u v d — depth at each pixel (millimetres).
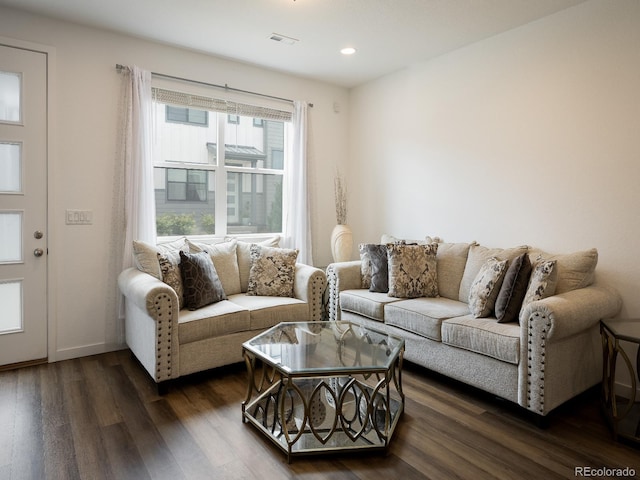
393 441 2129
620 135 2664
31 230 3072
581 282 2590
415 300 3227
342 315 3574
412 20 3090
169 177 3752
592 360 2594
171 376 2658
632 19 2586
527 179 3174
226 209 4082
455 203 3725
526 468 1908
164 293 2594
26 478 1805
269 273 3518
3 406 2447
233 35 3375
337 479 1823
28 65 3012
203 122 3916
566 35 2902
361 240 4750
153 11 2975
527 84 3148
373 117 4551
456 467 1914
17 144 3010
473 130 3549
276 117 4270
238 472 1866
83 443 2074
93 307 3332
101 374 2938
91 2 2850
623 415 2131
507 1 2787
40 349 3139
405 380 2924
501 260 2887
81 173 3238
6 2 2854
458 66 3652
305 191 4402
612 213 2717
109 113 3332
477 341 2504
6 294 3023
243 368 3123
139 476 1825
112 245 3383
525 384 2277
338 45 3574
